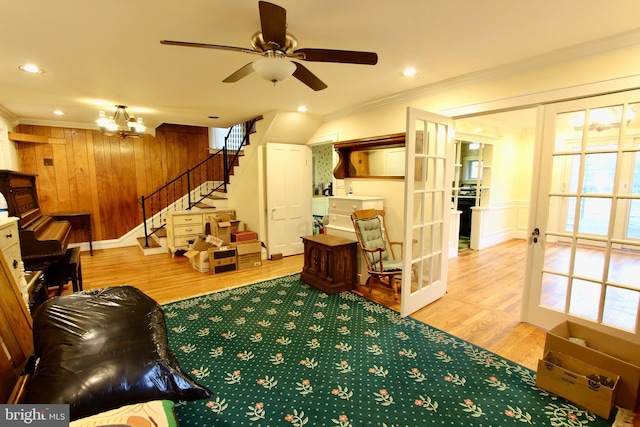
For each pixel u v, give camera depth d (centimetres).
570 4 186
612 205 240
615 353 213
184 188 692
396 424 176
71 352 132
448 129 336
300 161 556
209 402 193
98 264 505
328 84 343
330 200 439
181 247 559
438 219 346
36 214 362
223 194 674
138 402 120
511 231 679
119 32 219
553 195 270
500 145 609
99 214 610
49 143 556
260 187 526
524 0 182
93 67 285
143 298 189
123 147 623
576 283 265
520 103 281
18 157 532
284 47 195
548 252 279
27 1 178
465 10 194
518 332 280
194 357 241
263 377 217
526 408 188
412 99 370
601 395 180
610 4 186
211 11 193
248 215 574
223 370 225
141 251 593
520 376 218
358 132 449
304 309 328
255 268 480
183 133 684
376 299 354
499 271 461
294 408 188
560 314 273
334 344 260
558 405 191
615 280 244
